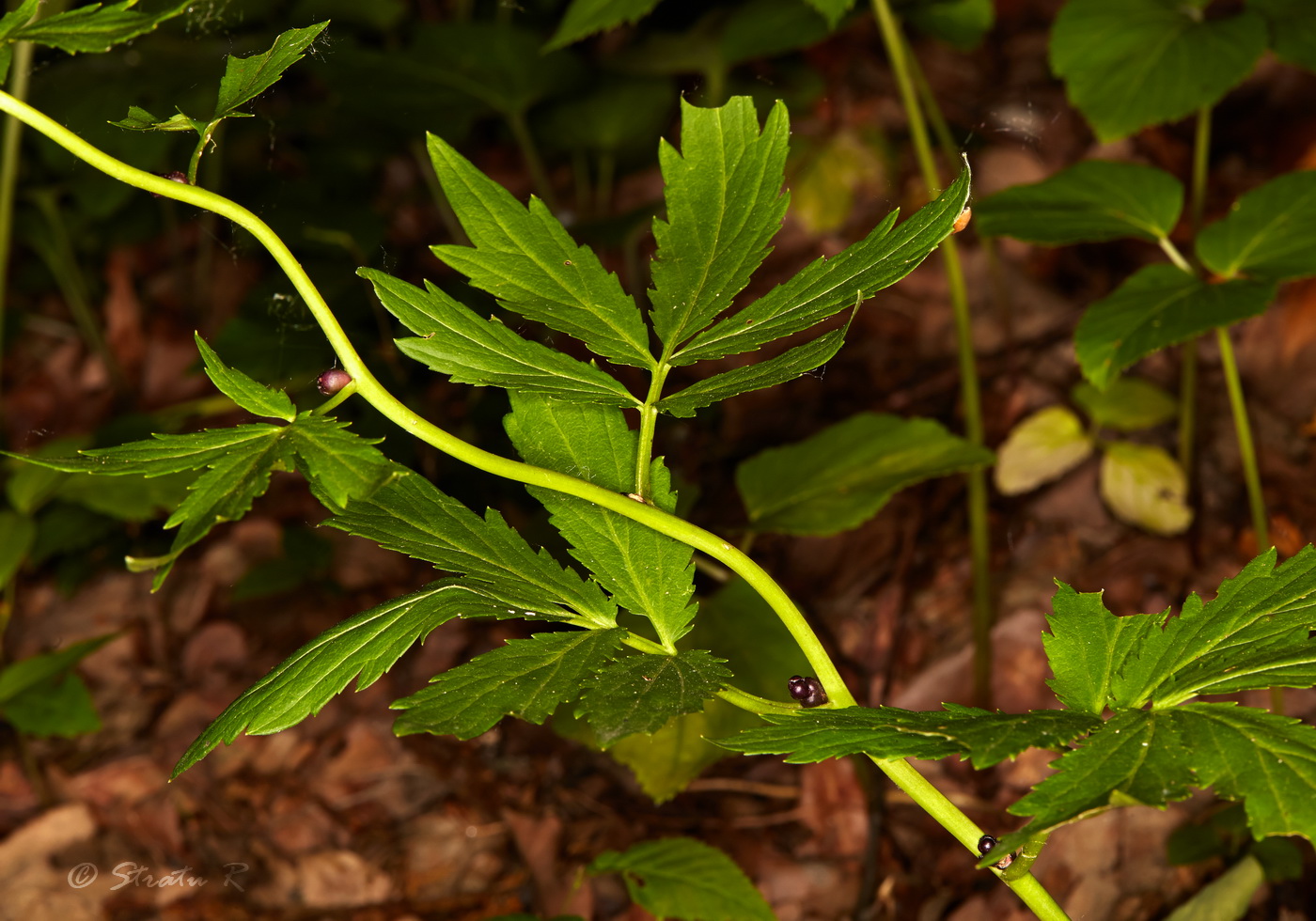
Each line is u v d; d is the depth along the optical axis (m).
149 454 0.67
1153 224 0.96
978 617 1.18
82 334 2.10
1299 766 0.67
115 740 1.43
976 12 1.34
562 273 0.70
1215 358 1.52
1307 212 0.93
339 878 1.21
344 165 1.91
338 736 1.37
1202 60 1.03
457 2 2.06
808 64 2.08
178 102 1.73
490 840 1.23
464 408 1.59
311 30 0.69
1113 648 0.69
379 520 0.71
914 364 1.67
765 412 1.66
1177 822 1.06
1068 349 1.58
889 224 0.70
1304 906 0.97
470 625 1.48
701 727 0.94
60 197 2.05
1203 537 1.34
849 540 1.44
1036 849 0.69
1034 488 1.43
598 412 0.72
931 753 0.67
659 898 0.87
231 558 1.63
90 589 1.64
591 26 1.04
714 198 0.70
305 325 1.43
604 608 0.71
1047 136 1.90
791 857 1.15
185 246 2.17
